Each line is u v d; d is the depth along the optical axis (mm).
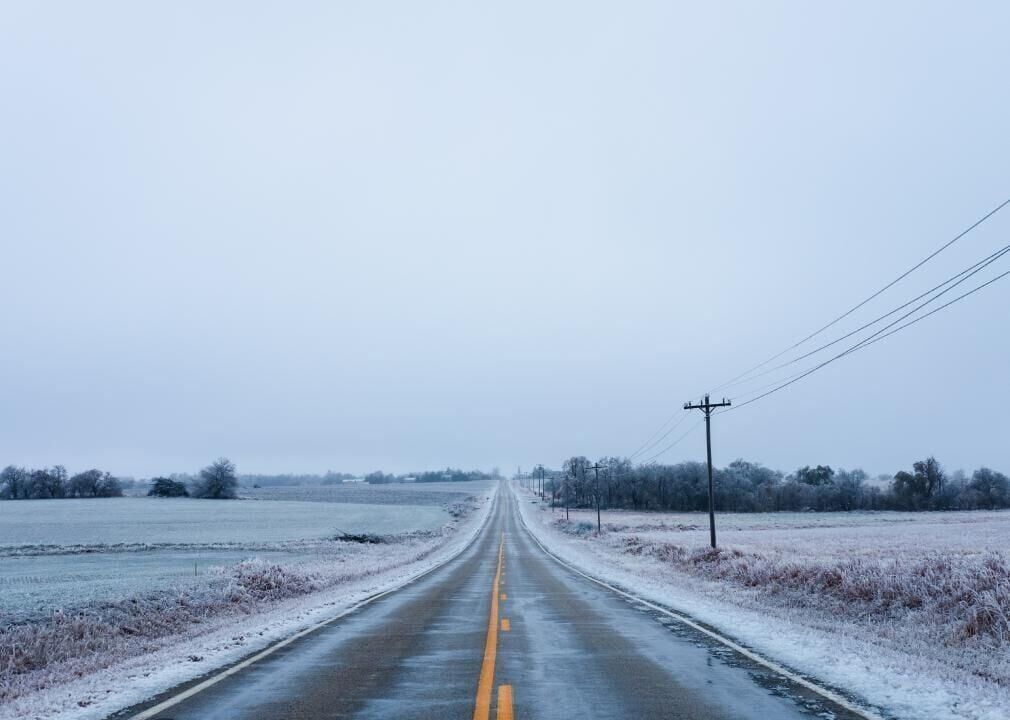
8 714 8594
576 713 8375
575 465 174250
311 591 27250
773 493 152125
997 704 8664
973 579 16016
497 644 13625
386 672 10930
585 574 34969
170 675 10734
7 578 33594
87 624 16438
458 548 66438
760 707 8625
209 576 29438
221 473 186500
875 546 44000
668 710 8508
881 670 10695
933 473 144375
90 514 122625
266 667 11375
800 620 17203
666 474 160250
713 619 17141
